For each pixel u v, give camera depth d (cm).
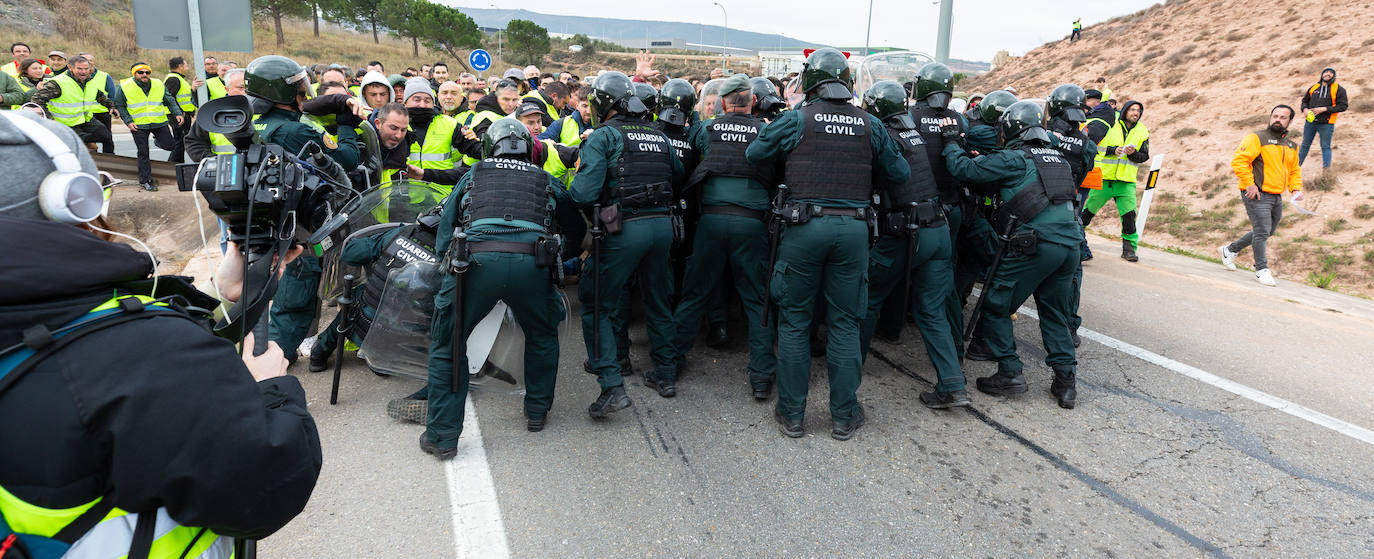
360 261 347
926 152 385
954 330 443
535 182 305
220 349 97
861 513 282
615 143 340
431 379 302
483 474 298
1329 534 278
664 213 358
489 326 330
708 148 379
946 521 279
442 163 488
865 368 441
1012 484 308
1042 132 379
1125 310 583
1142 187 1391
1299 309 605
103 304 91
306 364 408
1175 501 298
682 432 345
